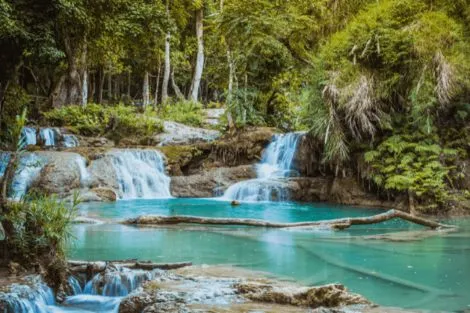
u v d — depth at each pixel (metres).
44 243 5.72
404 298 4.93
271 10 17.59
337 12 17.25
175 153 17.38
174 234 8.65
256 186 15.01
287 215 11.79
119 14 21.11
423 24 13.23
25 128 17.66
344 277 5.75
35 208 5.88
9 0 14.14
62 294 5.39
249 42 18.20
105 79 41.06
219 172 16.31
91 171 14.98
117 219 10.27
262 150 17.41
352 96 13.29
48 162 14.23
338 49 14.30
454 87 12.85
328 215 11.77
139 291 4.91
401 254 7.12
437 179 12.21
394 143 13.01
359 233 9.00
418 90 12.76
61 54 15.48
